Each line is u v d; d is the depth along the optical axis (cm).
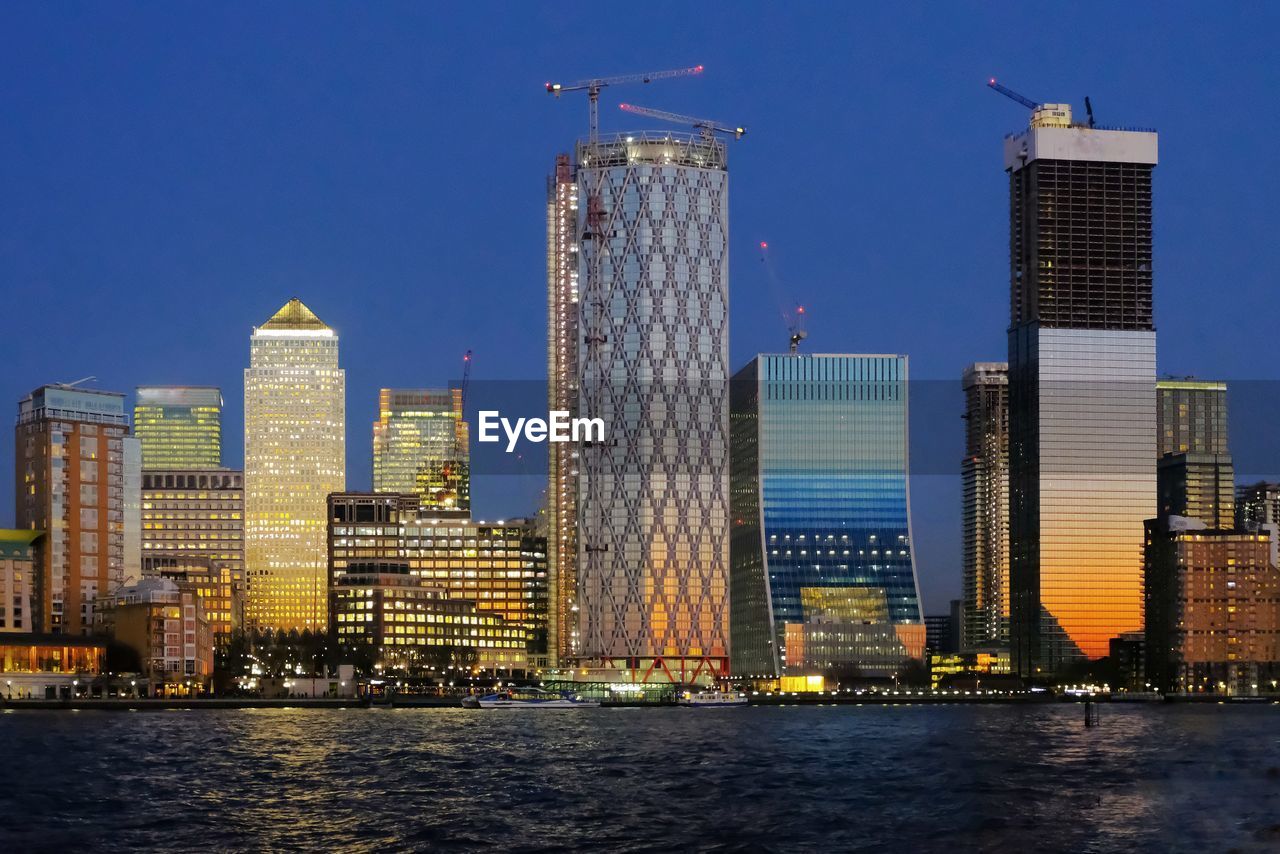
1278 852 15825
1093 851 15975
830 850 16125
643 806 19675
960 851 16038
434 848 16288
